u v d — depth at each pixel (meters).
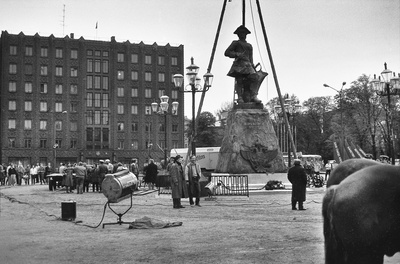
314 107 87.75
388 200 2.49
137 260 7.33
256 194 24.39
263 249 8.16
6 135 91.19
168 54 101.50
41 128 93.31
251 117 26.84
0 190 35.25
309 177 35.06
